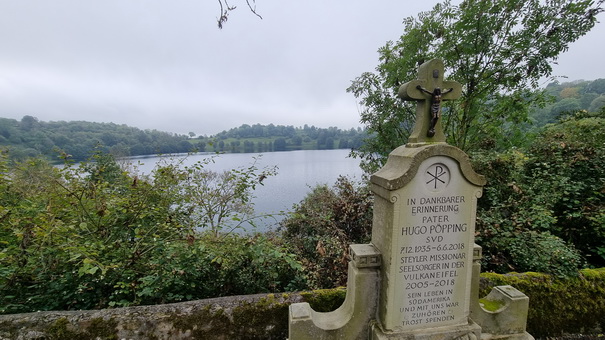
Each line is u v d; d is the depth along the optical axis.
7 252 3.05
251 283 3.66
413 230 2.52
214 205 4.75
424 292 2.62
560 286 3.27
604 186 4.11
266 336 2.89
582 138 5.50
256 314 2.89
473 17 5.69
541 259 3.51
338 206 5.41
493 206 4.55
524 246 3.66
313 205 6.38
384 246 2.60
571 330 3.23
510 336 2.84
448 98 2.64
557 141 5.29
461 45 5.90
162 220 3.98
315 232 5.49
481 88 6.21
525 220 3.90
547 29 5.48
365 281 2.65
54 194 3.62
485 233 3.94
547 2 5.38
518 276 3.34
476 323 2.79
